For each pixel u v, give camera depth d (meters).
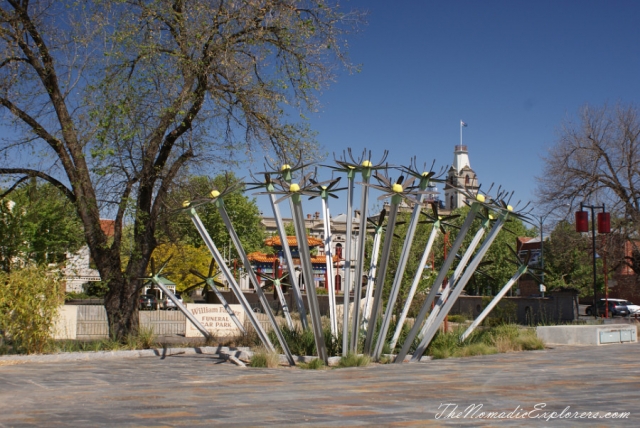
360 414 6.31
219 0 17.09
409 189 12.90
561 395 7.56
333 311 15.03
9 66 16.58
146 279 17.14
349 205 14.02
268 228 86.12
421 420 5.91
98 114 16.11
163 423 5.95
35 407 7.39
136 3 16.95
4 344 15.34
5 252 18.36
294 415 6.31
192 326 20.55
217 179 19.84
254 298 43.09
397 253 28.28
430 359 14.06
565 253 32.78
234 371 11.86
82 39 16.47
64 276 17.86
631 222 30.20
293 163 17.72
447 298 14.64
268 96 17.36
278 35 17.48
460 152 118.62
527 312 31.03
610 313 40.94
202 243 57.03
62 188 17.86
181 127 17.42
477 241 14.55
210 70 17.03
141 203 17.95
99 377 10.85
